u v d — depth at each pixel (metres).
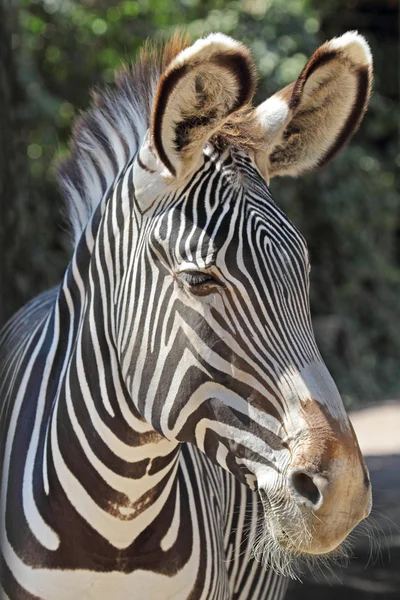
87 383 4.66
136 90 5.11
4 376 5.68
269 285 4.05
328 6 24.78
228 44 3.85
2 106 8.69
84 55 19.06
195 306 4.11
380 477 14.91
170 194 4.30
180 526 4.73
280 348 4.03
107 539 4.58
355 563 11.99
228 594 5.19
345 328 23.23
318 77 4.51
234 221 4.10
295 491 3.92
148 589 4.64
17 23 12.31
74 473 4.64
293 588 11.12
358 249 24.03
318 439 3.91
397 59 26.83
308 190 23.20
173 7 20.22
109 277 4.64
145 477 4.59
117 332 4.51
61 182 5.56
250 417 4.04
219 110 4.05
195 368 4.12
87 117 5.39
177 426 4.23
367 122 25.72
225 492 5.57
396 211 25.36
